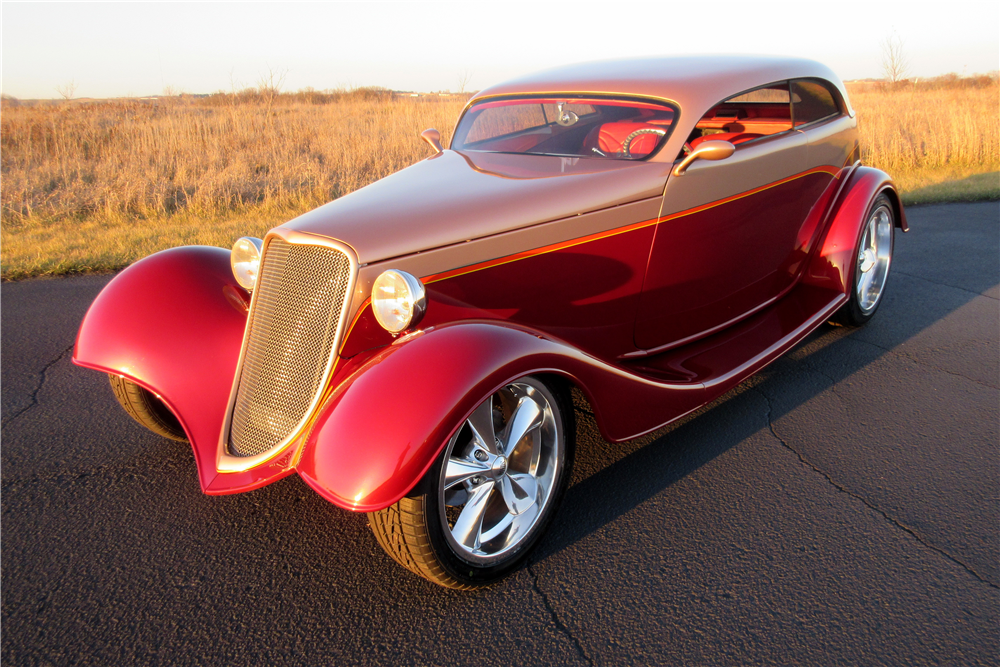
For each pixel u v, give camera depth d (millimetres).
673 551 2701
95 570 2641
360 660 2227
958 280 5988
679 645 2246
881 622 2311
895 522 2826
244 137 13461
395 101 24094
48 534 2840
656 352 3674
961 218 8242
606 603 2445
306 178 10273
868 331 4910
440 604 2473
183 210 8766
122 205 8945
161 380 2936
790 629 2295
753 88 3758
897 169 11398
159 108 18188
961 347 4578
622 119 3521
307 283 2627
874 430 3555
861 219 4422
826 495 3021
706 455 3379
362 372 2334
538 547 2750
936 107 16875
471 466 2477
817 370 4301
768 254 4102
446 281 2750
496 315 2953
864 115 14617
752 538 2760
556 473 2678
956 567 2561
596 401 2725
